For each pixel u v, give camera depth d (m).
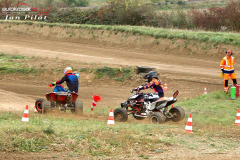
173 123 18.16
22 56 48.78
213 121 19.34
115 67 38.25
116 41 61.81
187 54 51.34
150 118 18.20
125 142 12.78
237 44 48.09
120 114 18.89
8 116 17.89
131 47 58.62
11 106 23.86
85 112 21.80
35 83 36.00
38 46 64.06
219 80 36.34
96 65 39.44
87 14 79.44
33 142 11.56
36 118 16.84
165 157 11.46
